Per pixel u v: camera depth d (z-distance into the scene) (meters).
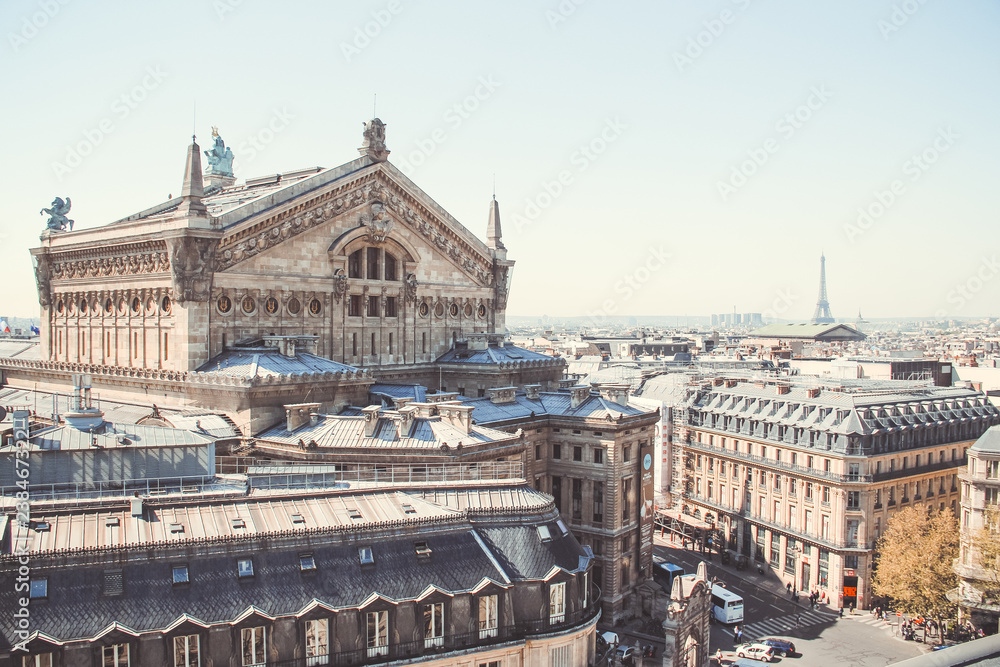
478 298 115.69
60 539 45.41
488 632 53.09
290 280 90.12
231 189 120.06
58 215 108.38
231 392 78.44
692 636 75.00
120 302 92.88
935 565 91.62
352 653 48.47
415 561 52.25
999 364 196.38
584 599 58.41
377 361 100.56
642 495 96.12
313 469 62.12
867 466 105.31
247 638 46.25
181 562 46.72
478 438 76.81
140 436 59.47
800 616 101.81
